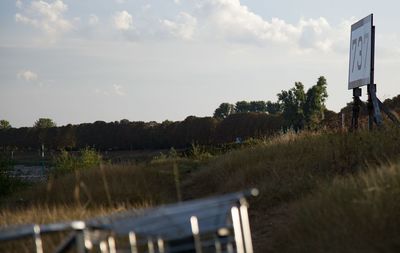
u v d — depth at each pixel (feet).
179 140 291.17
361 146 44.93
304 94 211.41
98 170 58.70
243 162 55.62
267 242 31.99
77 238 14.67
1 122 404.16
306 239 27.61
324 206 29.71
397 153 42.19
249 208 41.27
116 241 24.71
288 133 66.59
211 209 15.48
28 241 28.17
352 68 64.69
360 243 23.77
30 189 58.34
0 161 70.74
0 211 44.09
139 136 305.12
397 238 23.18
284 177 43.75
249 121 267.80
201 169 63.41
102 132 321.52
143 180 55.26
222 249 19.17
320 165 44.27
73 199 46.29
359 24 62.39
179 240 16.19
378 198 26.63
